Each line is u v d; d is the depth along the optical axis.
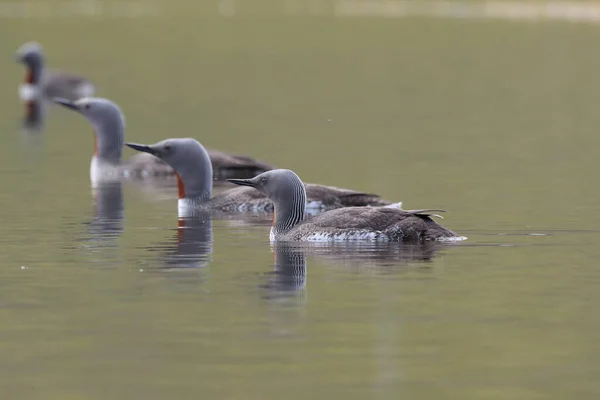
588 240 16.69
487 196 20.98
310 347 11.62
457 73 45.97
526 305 13.06
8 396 10.38
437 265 14.98
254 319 12.58
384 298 13.37
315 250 15.93
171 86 42.31
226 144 28.77
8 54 53.06
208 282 14.25
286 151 27.56
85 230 18.03
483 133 30.66
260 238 17.19
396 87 41.97
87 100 24.73
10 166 25.59
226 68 47.97
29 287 14.07
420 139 29.62
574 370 10.95
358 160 26.02
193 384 10.64
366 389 10.50
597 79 43.53
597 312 12.78
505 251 15.86
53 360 11.32
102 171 24.58
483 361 11.21
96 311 12.95
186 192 20.08
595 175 23.48
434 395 10.36
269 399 10.27
